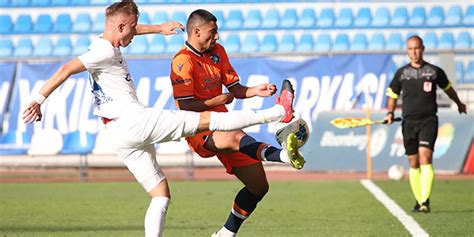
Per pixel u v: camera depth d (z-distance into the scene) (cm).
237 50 5178
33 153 4047
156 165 1620
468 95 4362
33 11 5294
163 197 1606
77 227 2328
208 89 1812
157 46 5209
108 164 4088
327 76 4191
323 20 5266
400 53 4212
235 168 1805
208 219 2516
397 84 2753
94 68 1552
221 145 1750
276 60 4184
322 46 5200
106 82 1567
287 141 1567
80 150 4031
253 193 1827
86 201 3073
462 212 2639
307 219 2477
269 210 2730
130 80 1609
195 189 3531
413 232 2153
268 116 1584
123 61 1597
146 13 5288
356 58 4212
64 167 4188
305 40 5212
